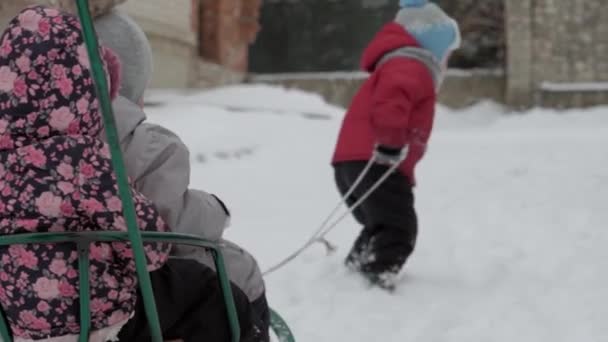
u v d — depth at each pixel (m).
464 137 14.52
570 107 21.12
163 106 12.38
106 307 1.80
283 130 12.20
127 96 2.40
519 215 7.18
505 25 21.94
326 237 6.26
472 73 21.72
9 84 1.75
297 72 24.34
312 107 14.73
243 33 18.81
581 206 7.53
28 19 1.77
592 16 21.25
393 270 4.73
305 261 5.40
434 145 12.88
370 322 4.23
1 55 1.77
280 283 4.88
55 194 1.75
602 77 21.22
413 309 4.44
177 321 2.01
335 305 4.48
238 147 11.01
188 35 14.48
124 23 2.38
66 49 1.76
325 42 24.22
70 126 1.77
